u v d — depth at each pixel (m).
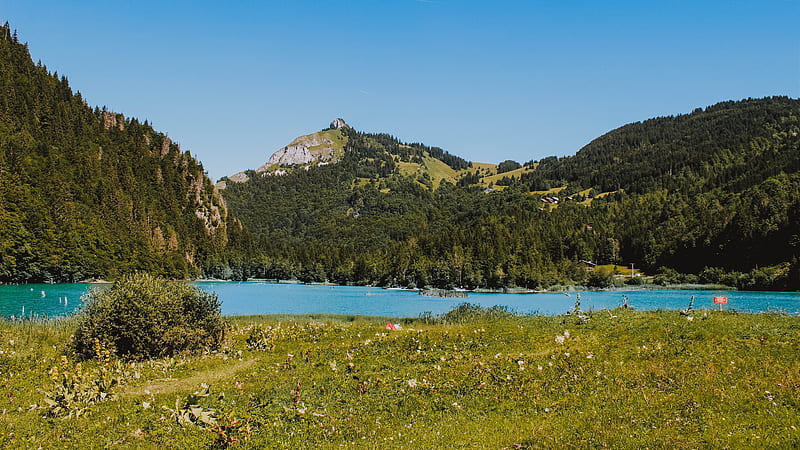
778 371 13.48
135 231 154.88
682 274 126.62
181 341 21.97
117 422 12.35
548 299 100.31
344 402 13.64
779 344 15.62
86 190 156.12
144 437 11.27
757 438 9.88
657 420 11.19
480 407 12.93
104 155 190.50
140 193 188.75
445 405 13.16
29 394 15.00
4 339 22.61
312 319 49.59
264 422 12.09
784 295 91.44
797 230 104.75
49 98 188.38
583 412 12.09
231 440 10.85
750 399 11.91
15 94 175.38
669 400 12.27
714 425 10.68
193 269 172.50
